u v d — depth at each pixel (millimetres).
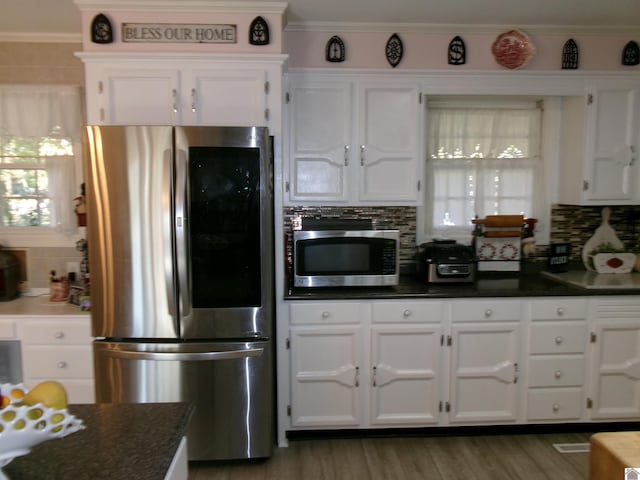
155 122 2641
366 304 2809
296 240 2861
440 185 3514
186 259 2439
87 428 1255
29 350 2818
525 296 2854
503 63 3068
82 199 3145
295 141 3033
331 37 3020
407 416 2895
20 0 2586
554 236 3537
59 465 1071
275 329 2805
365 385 2861
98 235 2438
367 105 3037
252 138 2430
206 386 2520
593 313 2893
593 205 3342
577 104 3234
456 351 2867
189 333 2490
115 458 1104
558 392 2930
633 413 2955
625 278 3203
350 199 3082
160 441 1186
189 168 2422
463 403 2906
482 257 3385
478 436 2967
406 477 2545
